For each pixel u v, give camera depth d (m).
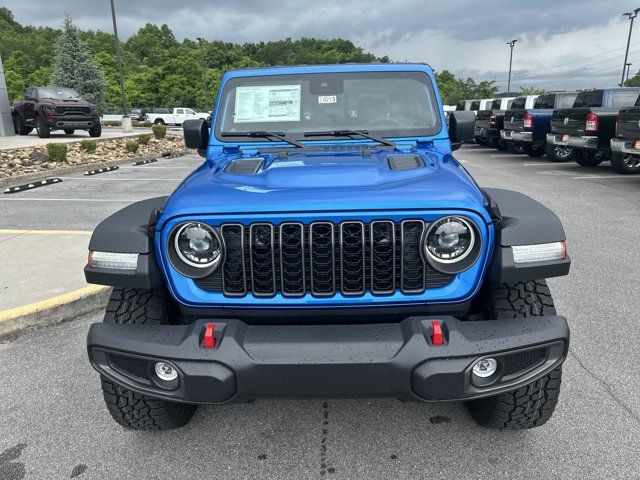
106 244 2.49
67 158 15.48
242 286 2.38
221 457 2.80
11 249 6.10
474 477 2.61
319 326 2.29
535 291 2.59
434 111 3.57
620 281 5.20
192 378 2.22
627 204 8.86
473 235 2.31
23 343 4.11
